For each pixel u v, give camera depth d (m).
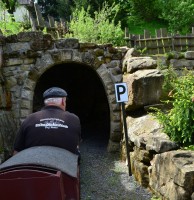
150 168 4.88
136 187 5.39
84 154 7.79
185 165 3.87
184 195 3.69
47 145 3.61
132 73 7.02
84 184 5.77
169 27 17.47
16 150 3.82
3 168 2.97
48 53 7.61
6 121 6.90
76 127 3.83
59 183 2.84
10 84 7.54
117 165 6.71
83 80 11.27
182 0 17.34
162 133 5.14
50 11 20.16
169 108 6.47
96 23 9.83
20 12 12.06
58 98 4.01
